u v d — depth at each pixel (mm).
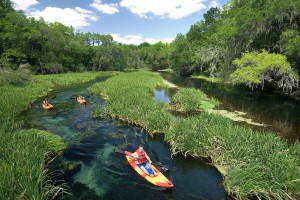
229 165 6301
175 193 5523
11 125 8984
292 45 14367
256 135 7117
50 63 38344
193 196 5410
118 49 60250
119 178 6109
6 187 4148
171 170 6648
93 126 10492
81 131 9797
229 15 25750
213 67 27062
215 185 5895
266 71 17531
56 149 7539
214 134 7543
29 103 14711
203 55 27688
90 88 20859
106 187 5668
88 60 55125
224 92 21531
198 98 15625
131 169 6629
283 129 10078
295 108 14469
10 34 30797
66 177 6051
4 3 34969
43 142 7047
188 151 7629
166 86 25547
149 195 5398
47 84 23688
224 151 6871
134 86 20141
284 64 15820
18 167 4824
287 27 17047
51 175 6125
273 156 5641
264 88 23828
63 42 45688
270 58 16141
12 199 4094
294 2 14852
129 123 11023
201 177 6285
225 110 13758
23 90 17672
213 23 33594
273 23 18375
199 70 43281
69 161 7000
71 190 5453
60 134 9352
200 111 13406
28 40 34094
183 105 13719
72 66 48594
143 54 80812
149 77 30438
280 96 19094
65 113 12789
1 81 18906
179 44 40094
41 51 38438
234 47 21859
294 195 4848
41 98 17375
